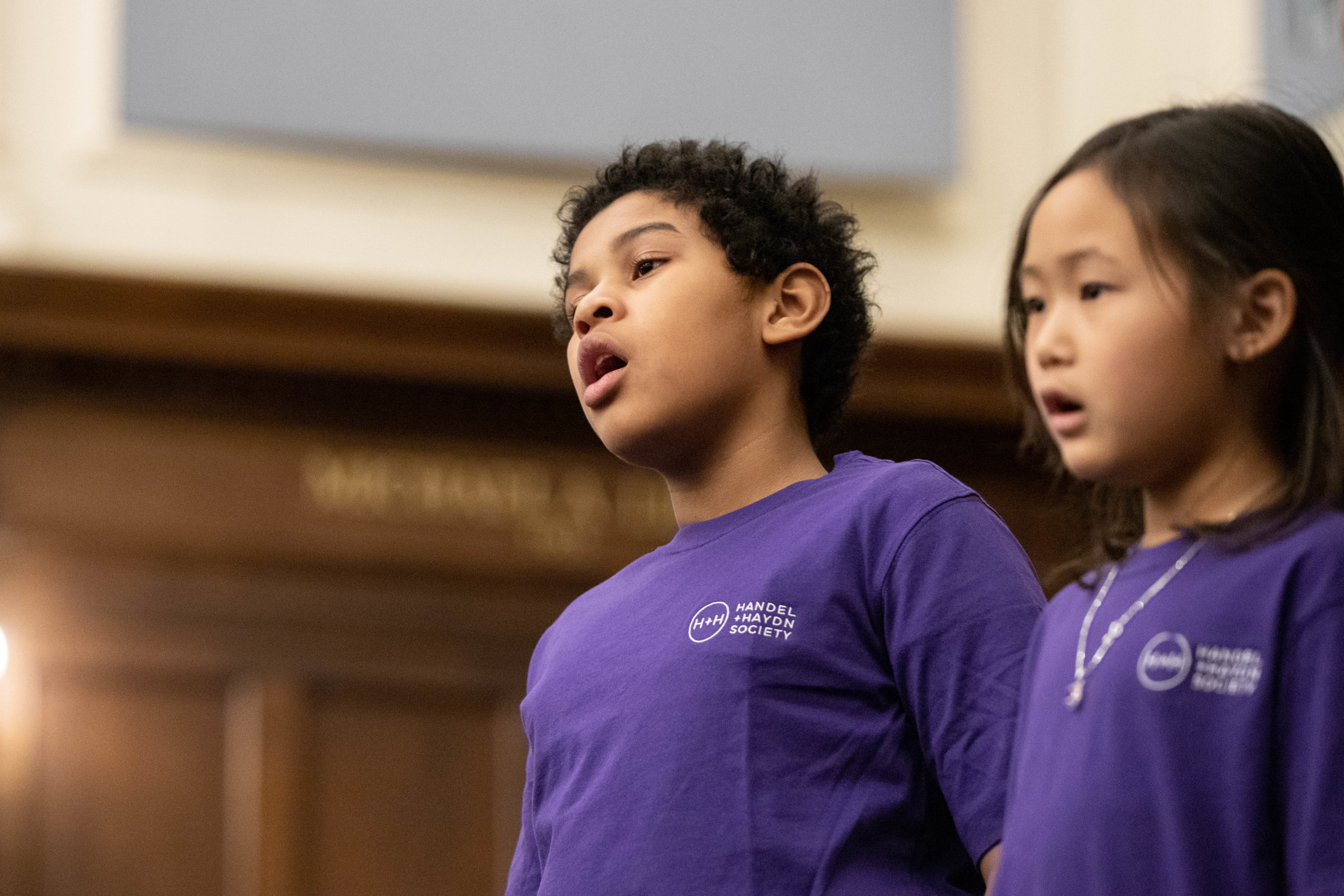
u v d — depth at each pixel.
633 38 17.09
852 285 5.86
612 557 17.00
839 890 4.49
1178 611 3.74
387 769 16.23
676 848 4.56
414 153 16.70
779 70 17.33
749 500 5.32
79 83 16.30
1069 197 3.94
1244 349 3.79
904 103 17.50
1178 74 16.75
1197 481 3.89
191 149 16.45
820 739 4.68
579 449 17.16
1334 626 3.52
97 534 16.22
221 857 15.76
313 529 16.56
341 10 16.67
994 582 4.79
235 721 16.09
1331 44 15.00
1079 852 3.68
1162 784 3.61
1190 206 3.80
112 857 15.55
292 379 16.56
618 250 5.44
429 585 16.72
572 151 16.81
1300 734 3.50
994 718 4.58
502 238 16.86
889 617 4.82
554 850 4.78
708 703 4.73
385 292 16.20
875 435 17.39
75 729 15.77
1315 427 3.73
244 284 15.95
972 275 17.55
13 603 15.90
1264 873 3.50
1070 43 18.02
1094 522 4.41
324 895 15.87
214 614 16.27
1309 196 3.87
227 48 16.41
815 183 5.98
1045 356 3.91
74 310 15.84
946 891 4.66
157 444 16.45
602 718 4.92
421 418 16.89
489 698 16.59
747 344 5.38
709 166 5.65
